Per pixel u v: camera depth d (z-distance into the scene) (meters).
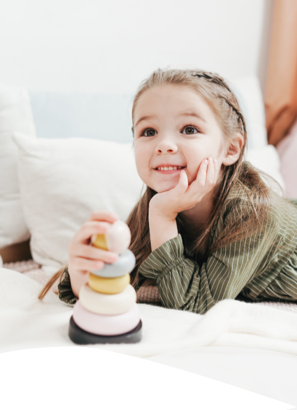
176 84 0.75
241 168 0.92
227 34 1.64
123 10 1.43
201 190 0.74
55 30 1.34
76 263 0.52
